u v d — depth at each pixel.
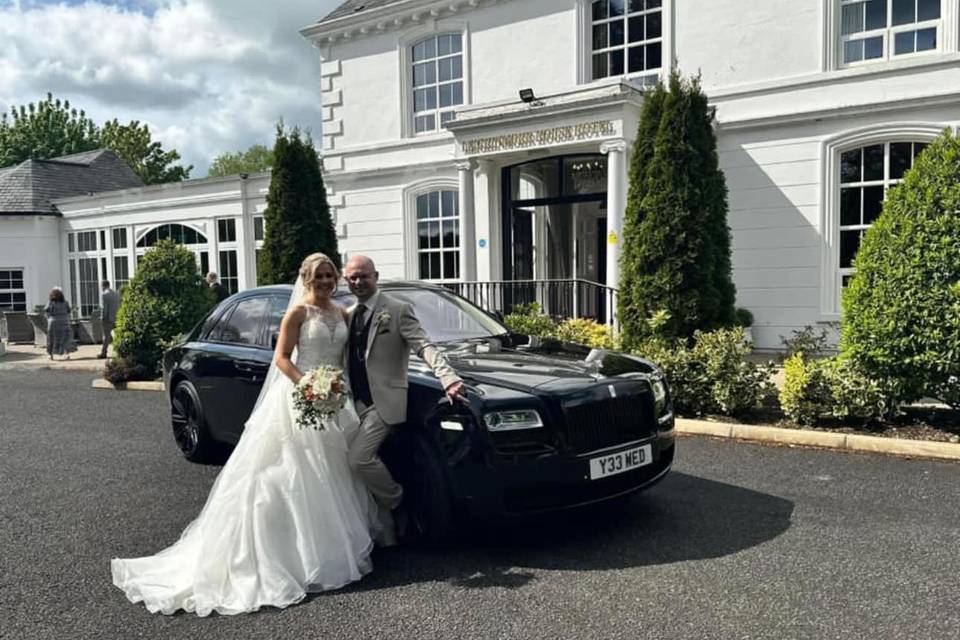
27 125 46.12
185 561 4.04
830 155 11.94
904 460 6.07
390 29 16.86
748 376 7.35
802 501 5.08
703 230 8.73
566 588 3.79
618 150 12.02
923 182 6.57
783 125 12.27
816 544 4.27
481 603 3.65
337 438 4.19
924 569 3.88
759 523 4.66
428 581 3.94
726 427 7.08
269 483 3.91
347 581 3.92
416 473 4.41
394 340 4.29
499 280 14.90
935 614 3.38
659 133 8.88
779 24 12.30
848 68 11.83
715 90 12.86
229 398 6.09
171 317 12.23
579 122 12.40
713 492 5.35
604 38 14.33
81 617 3.62
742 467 6.00
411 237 16.95
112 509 5.36
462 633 3.34
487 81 15.57
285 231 14.02
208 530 3.89
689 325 8.84
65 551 4.52
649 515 4.88
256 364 5.77
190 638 3.38
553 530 4.66
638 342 8.99
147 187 22.19
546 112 12.62
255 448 4.01
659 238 8.78
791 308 12.45
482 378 4.41
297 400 3.97
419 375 4.51
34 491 5.88
